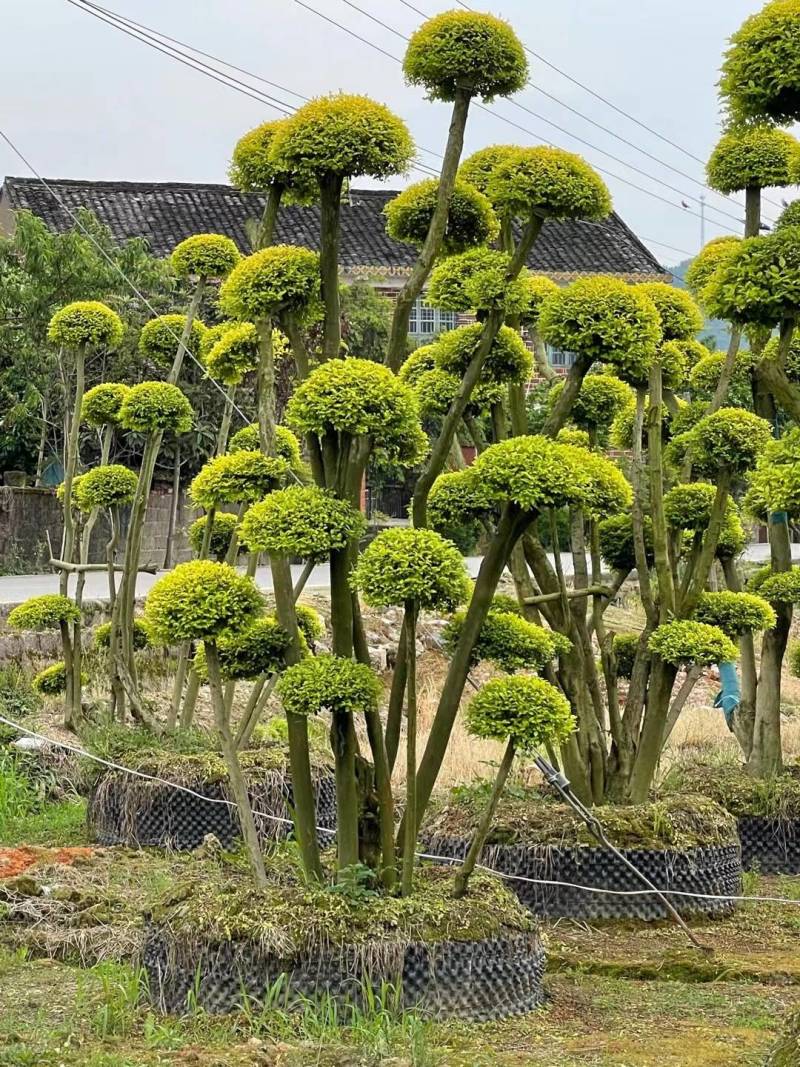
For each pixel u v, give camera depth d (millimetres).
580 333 7047
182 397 10570
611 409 9727
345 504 6645
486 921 6465
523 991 6504
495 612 7812
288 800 9719
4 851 9234
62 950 7223
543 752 10711
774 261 6297
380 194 30344
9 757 11141
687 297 9312
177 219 27891
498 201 7371
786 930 8438
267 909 6352
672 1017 6559
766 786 10172
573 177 7230
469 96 7000
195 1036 5977
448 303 7309
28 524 20969
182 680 10938
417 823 6695
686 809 8922
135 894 8148
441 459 7078
